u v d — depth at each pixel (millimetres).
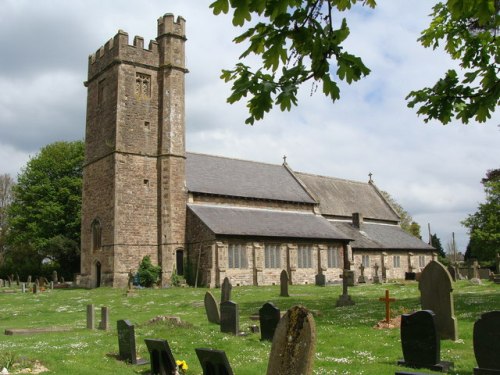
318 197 62562
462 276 52281
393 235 66000
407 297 28469
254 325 18453
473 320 16953
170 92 49719
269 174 60125
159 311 27703
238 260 46312
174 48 50625
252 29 5141
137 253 46500
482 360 10531
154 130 49344
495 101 7219
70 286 50312
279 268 49406
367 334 15617
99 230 48312
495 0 5672
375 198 72688
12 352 13867
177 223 47656
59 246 62219
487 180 64188
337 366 11836
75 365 12664
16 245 69250
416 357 11445
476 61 8008
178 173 48625
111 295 37969
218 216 48500
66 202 66812
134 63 48938
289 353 6785
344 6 5062
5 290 48500
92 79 52094
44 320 26078
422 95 7598
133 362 13141
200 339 15633
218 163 56031
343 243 55625
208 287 44094
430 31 8367
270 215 53500
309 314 6832
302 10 4973
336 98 5430
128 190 46969
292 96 5398
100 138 49719
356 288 39031
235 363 12664
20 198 66750
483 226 62719
